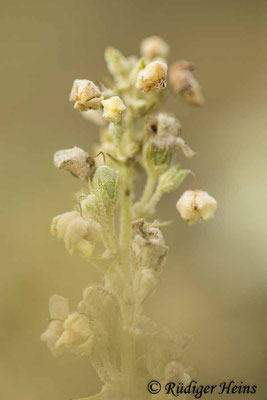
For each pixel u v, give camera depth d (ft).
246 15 1.57
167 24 1.60
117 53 0.83
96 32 1.58
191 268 1.13
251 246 1.14
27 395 0.97
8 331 1.03
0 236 1.16
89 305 0.76
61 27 1.56
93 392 0.94
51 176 1.29
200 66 1.56
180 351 0.76
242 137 1.33
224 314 1.10
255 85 1.51
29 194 1.26
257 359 1.06
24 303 1.05
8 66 1.49
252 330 1.08
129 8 1.60
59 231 0.75
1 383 0.98
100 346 0.76
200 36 1.59
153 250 0.77
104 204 0.77
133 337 0.76
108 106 0.76
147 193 0.81
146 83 0.78
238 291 1.12
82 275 1.07
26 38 1.53
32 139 1.40
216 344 1.07
